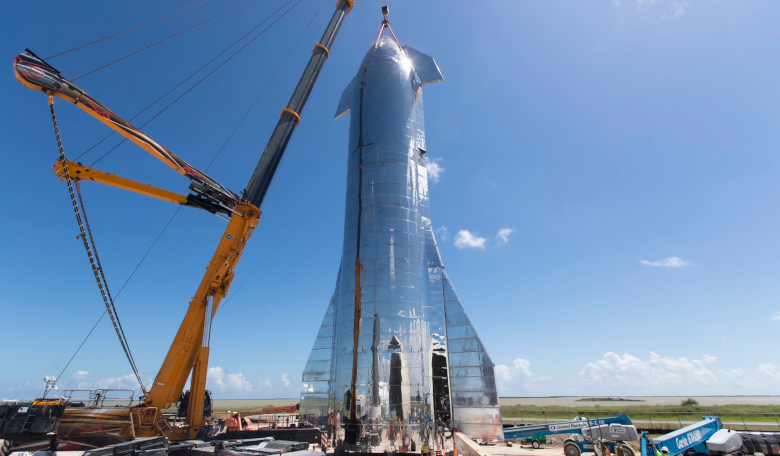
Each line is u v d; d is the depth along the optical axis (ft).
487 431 78.43
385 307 77.41
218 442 65.41
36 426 58.13
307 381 96.48
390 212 86.12
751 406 196.44
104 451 51.11
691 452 63.82
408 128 96.58
